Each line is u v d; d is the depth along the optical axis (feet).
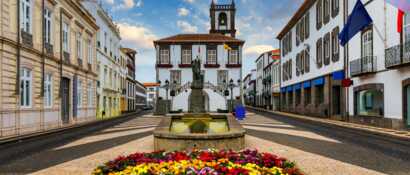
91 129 57.47
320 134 44.24
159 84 125.80
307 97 104.01
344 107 71.72
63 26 70.59
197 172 13.62
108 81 115.75
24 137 43.47
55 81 64.85
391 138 40.22
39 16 57.52
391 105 53.47
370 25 60.08
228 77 127.13
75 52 77.41
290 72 122.93
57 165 24.11
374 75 59.00
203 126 36.17
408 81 48.62
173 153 18.42
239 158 16.98
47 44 61.05
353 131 49.14
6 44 45.75
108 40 116.16
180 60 127.24
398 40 51.21
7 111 45.88
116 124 68.54
